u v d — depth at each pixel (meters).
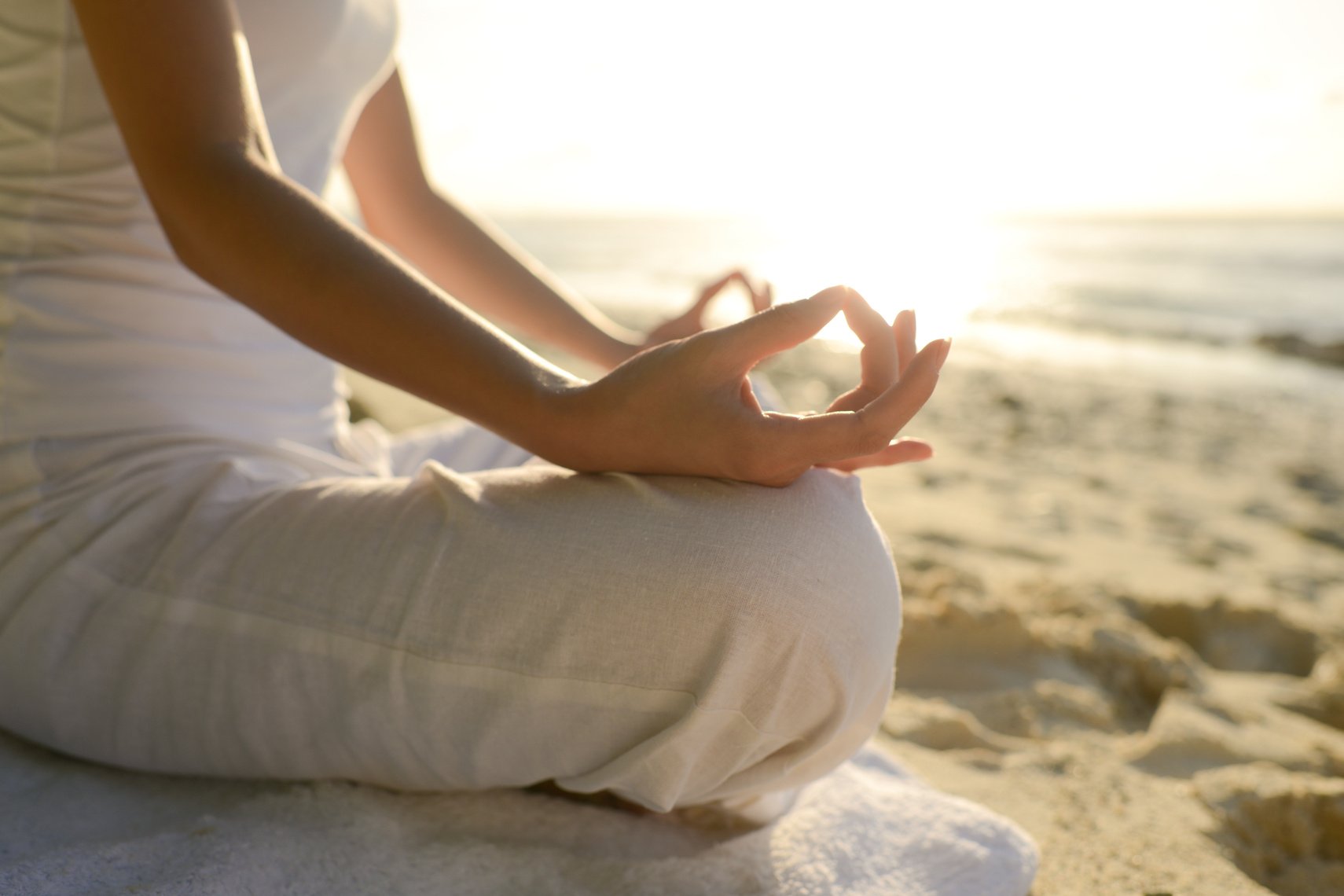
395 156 1.54
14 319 1.05
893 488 3.69
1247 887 1.11
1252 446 5.46
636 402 0.83
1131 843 1.19
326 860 0.92
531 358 0.90
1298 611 2.33
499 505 0.93
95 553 1.02
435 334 0.87
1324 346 11.06
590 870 0.95
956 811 1.09
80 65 1.04
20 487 1.04
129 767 1.07
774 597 0.84
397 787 1.04
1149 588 2.47
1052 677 1.76
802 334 0.79
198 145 0.89
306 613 0.95
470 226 1.58
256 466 1.11
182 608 0.99
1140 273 24.52
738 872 0.96
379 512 0.97
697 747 0.90
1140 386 8.09
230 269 0.89
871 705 0.96
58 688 1.02
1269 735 1.54
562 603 0.87
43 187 1.06
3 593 1.03
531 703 0.89
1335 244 34.91
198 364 1.13
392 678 0.92
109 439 1.07
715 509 0.86
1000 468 4.41
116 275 1.08
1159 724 1.54
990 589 2.21
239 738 1.00
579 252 33.50
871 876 0.98
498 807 1.05
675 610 0.84
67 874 0.86
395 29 1.31
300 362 1.25
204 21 0.90
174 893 0.83
